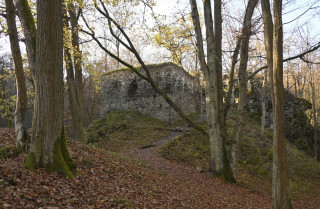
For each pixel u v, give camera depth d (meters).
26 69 12.27
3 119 25.36
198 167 14.44
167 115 24.27
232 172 12.91
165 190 8.33
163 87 24.98
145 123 23.69
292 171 18.12
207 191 10.39
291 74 24.98
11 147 6.82
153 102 25.47
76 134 13.52
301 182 16.92
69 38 12.79
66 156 6.63
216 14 13.44
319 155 24.06
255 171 16.56
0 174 4.90
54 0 5.97
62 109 6.67
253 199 11.10
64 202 4.84
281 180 6.71
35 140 6.14
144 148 18.12
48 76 6.20
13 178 4.84
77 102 13.78
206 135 13.79
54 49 6.18
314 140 25.28
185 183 10.72
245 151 19.02
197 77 26.95
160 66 25.55
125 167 9.21
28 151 6.38
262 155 19.08
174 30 13.62
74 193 5.42
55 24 6.12
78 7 12.88
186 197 8.41
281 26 6.60
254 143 20.86
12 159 6.21
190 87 28.62
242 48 12.62
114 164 8.90
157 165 13.49
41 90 6.22
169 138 20.16
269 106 27.69
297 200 13.97
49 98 6.24
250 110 28.52
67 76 13.65
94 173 7.21
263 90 23.28
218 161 13.05
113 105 27.94
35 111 6.29
